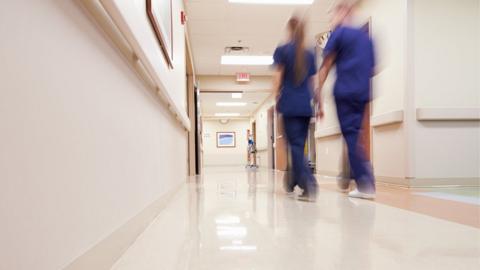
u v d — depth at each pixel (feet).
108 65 2.85
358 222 4.75
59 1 1.90
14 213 1.39
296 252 3.27
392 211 5.70
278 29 16.34
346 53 7.55
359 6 12.90
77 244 2.10
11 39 1.40
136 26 3.19
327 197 7.80
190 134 21.12
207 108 41.32
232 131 53.47
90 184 2.37
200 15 14.60
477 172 10.00
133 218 3.72
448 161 9.92
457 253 3.22
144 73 4.31
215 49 19.34
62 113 1.91
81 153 2.20
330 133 15.87
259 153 40.63
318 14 14.46
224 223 4.77
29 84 1.54
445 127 9.96
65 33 1.98
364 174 7.55
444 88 10.12
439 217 5.10
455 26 10.25
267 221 4.89
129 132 3.61
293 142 7.83
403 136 9.94
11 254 1.37
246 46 18.88
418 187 9.76
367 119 12.05
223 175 19.75
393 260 3.01
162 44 5.33
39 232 1.61
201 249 3.40
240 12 14.35
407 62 9.95
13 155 1.40
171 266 2.85
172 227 4.53
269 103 32.07
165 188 6.56
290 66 7.86
